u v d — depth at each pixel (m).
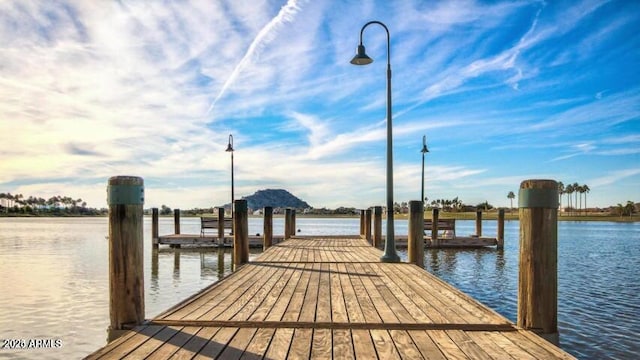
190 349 3.56
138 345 3.64
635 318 9.76
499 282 14.36
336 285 6.63
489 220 115.12
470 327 4.23
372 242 19.77
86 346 7.90
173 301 11.27
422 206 9.72
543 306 4.05
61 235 40.22
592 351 7.66
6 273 15.91
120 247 4.20
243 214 9.88
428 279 7.26
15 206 176.88
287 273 7.92
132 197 4.24
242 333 4.04
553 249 4.08
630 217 143.25
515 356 3.46
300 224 81.00
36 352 7.57
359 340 3.87
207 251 24.05
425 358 3.41
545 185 4.07
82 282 13.97
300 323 4.29
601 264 19.75
